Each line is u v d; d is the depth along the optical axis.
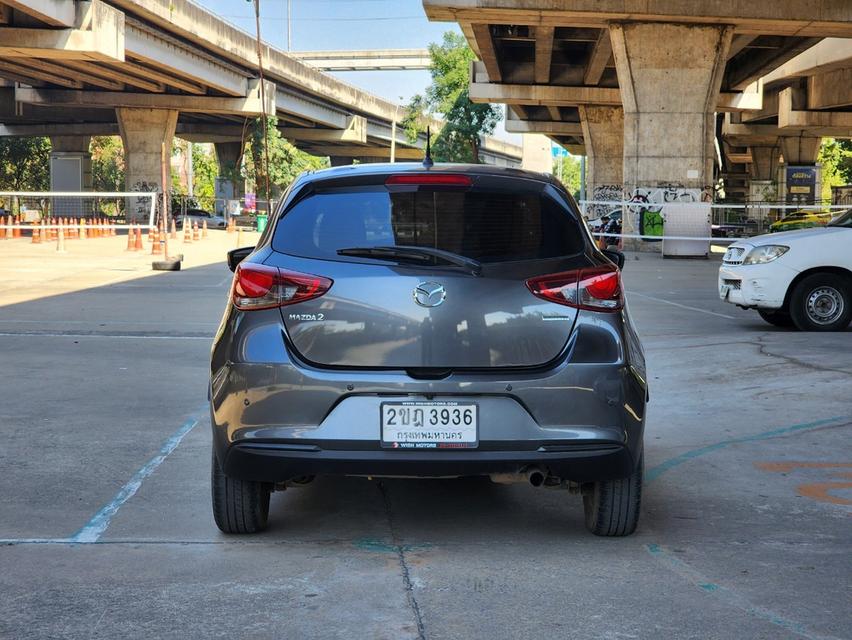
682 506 5.02
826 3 30.39
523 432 3.95
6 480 5.36
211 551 4.23
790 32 32.28
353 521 4.72
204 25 51.41
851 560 4.16
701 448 6.27
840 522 4.74
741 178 106.31
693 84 31.56
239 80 60.94
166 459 5.86
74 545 4.28
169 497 5.07
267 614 3.49
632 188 32.06
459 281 4.02
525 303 4.03
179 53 50.00
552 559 4.15
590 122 54.69
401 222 4.11
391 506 5.00
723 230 42.91
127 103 60.25
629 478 4.31
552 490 5.34
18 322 12.53
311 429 3.96
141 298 15.82
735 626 3.42
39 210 69.00
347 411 3.96
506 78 52.31
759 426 6.88
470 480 5.54
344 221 4.14
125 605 3.57
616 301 4.12
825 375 8.68
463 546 4.34
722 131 74.50
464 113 77.88
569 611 3.54
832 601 3.67
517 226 4.14
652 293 18.06
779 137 73.44
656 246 32.44
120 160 107.12
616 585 3.83
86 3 36.12
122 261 25.52
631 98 31.83
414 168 4.27
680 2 30.52
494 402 3.96
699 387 8.33
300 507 4.96
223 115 73.62
